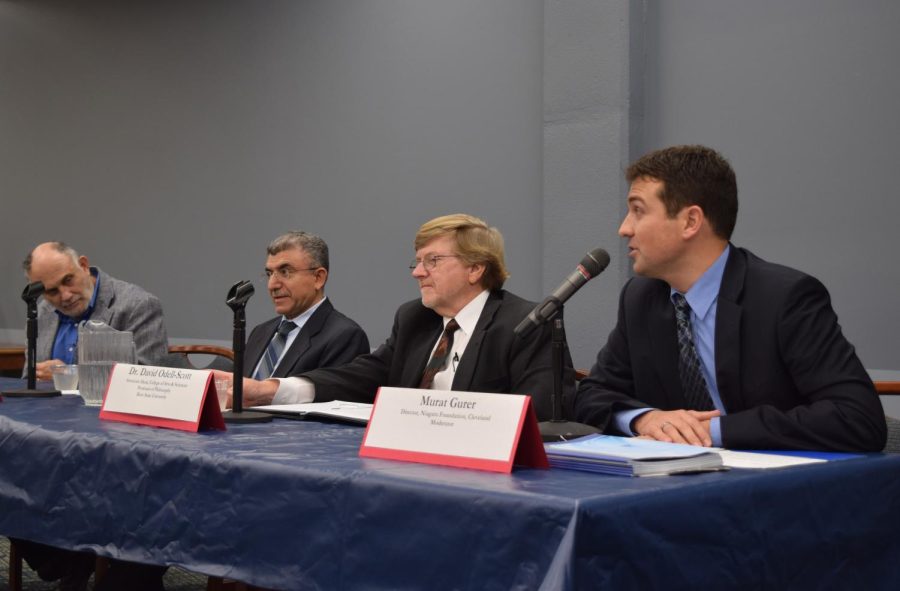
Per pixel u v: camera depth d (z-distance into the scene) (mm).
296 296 3150
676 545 1216
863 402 1752
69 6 6465
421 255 2537
